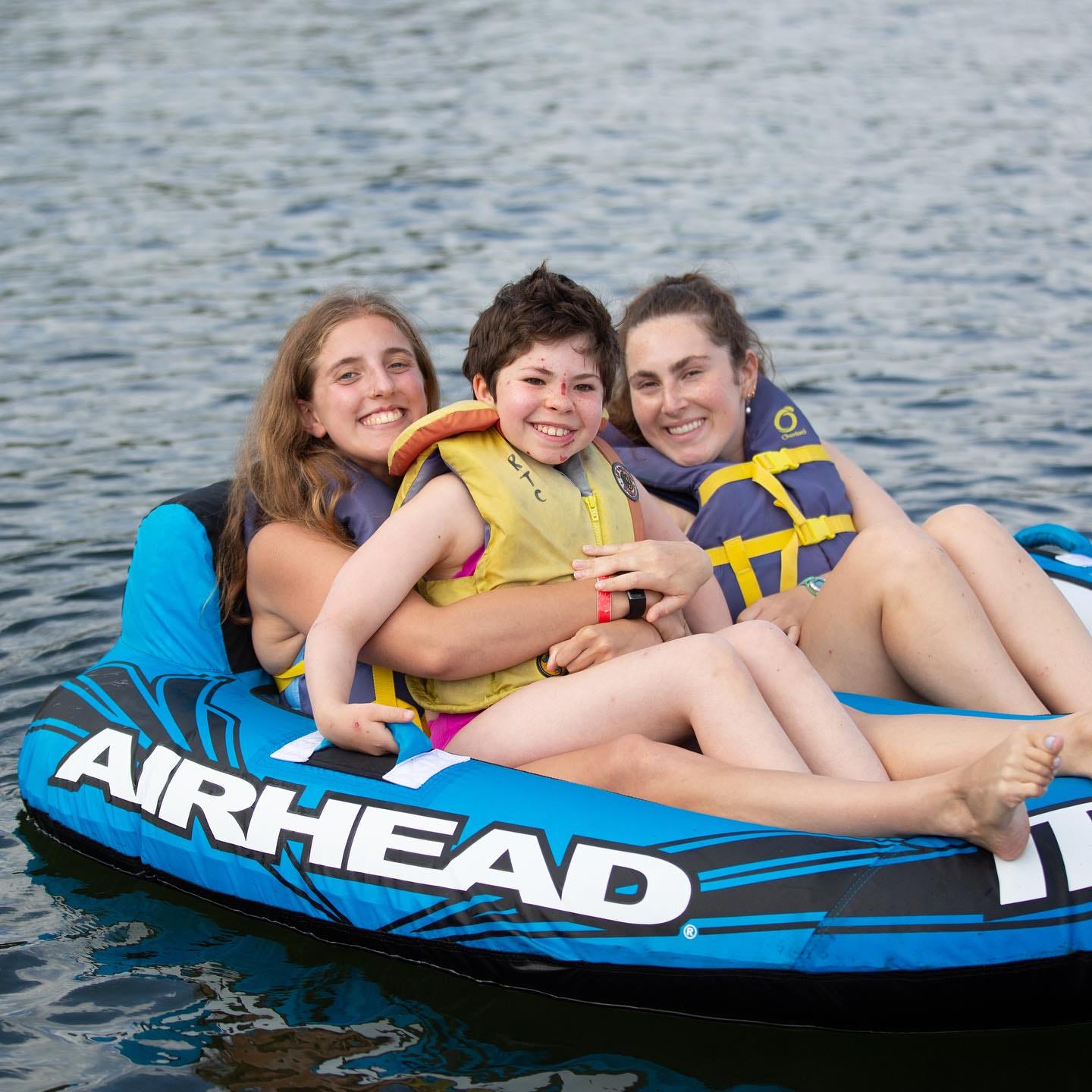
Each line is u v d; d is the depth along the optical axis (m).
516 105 27.73
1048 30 36.28
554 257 17.44
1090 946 4.68
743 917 4.77
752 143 24.34
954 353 13.66
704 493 7.25
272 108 27.31
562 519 5.81
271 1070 4.76
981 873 4.70
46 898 5.87
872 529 6.03
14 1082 4.70
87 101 27.81
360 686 5.87
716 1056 4.79
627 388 7.65
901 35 36.09
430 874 5.18
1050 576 7.09
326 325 6.23
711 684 5.34
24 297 15.95
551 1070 4.74
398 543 5.58
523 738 5.58
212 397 12.73
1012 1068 4.72
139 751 5.99
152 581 6.54
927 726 5.50
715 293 7.42
